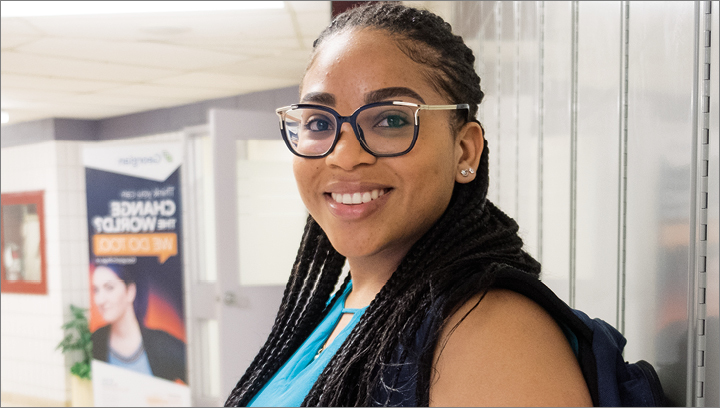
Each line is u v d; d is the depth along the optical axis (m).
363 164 0.56
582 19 0.81
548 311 0.49
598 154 0.76
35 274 6.34
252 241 3.94
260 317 3.83
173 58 3.84
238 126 3.79
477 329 0.46
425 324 0.49
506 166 1.23
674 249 0.56
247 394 0.79
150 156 4.58
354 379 0.55
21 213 6.46
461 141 0.62
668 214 0.58
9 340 6.57
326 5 2.87
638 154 0.64
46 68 4.05
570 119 0.86
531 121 1.05
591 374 0.49
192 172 5.43
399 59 0.56
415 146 0.55
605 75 0.73
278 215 4.00
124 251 4.64
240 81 4.55
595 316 0.77
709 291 0.51
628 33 0.66
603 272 0.74
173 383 4.58
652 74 0.61
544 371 0.44
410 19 0.58
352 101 0.57
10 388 6.56
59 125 6.11
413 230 0.58
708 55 0.51
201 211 5.36
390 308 0.57
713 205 0.50
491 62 1.31
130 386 4.65
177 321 4.55
